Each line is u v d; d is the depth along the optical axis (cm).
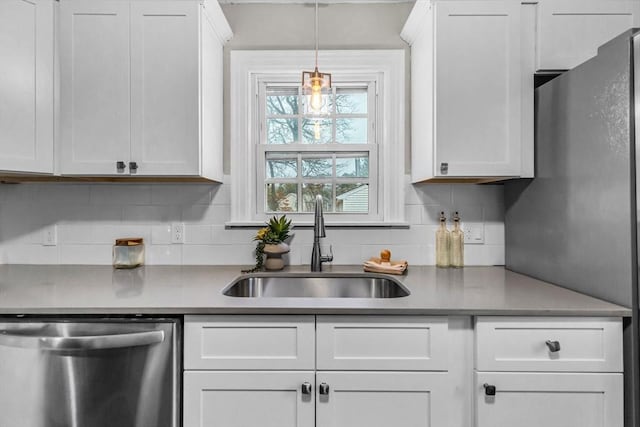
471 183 194
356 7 198
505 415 118
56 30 158
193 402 119
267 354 120
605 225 123
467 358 121
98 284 151
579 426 116
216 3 164
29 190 193
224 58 197
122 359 118
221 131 193
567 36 157
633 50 112
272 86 207
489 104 155
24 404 117
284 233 185
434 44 155
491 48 155
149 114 158
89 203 194
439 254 192
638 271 112
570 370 116
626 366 115
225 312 118
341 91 206
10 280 158
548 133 152
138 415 118
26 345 113
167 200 195
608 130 121
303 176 206
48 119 156
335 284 177
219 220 196
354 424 119
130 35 158
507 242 189
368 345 120
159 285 149
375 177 204
